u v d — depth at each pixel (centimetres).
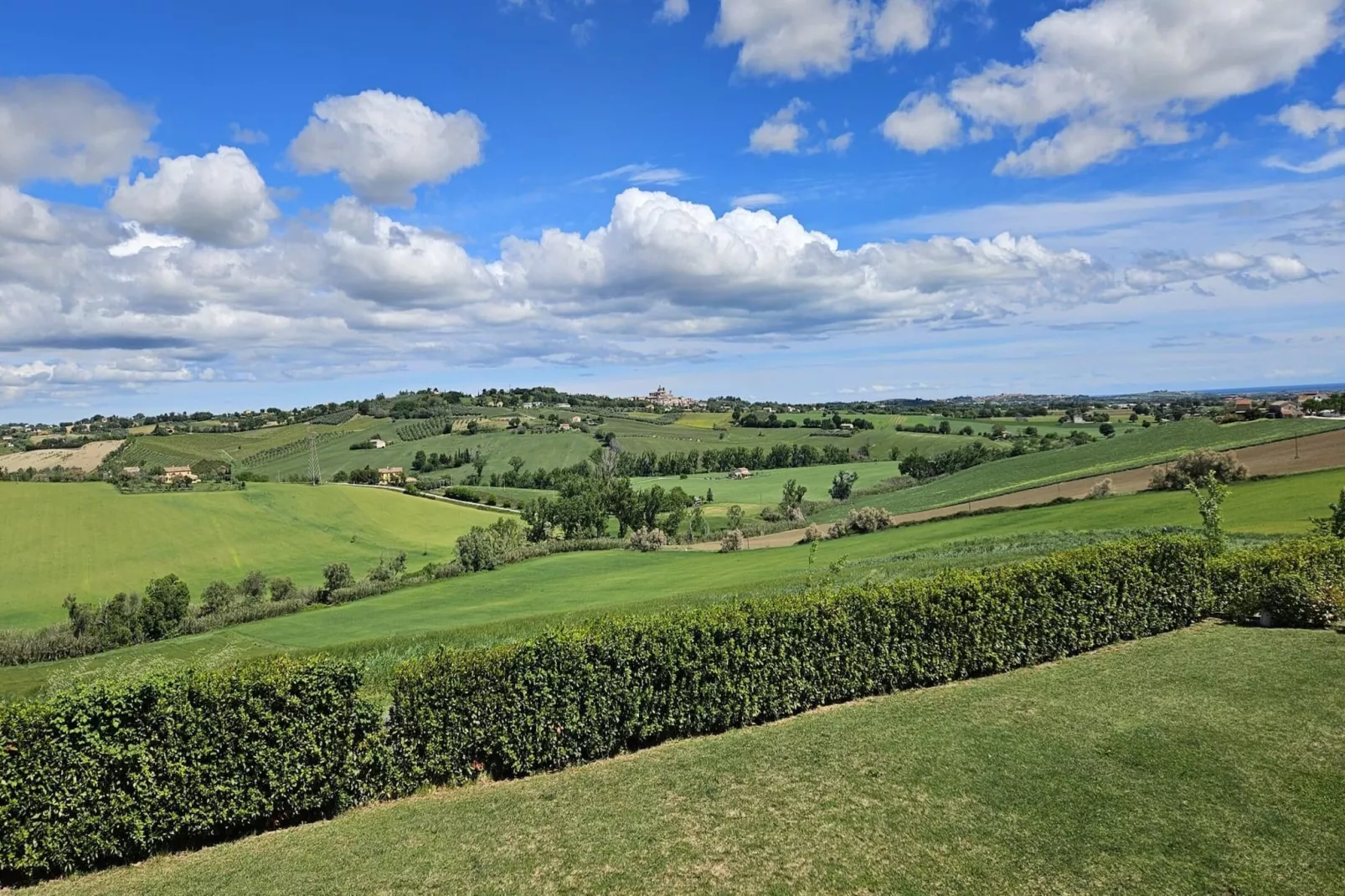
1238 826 713
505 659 1009
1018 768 865
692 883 679
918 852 704
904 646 1248
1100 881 644
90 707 826
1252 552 1656
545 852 759
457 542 6969
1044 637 1362
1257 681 1112
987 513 5041
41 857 805
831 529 5600
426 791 973
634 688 1054
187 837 877
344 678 934
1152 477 4822
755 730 1094
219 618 5309
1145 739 922
